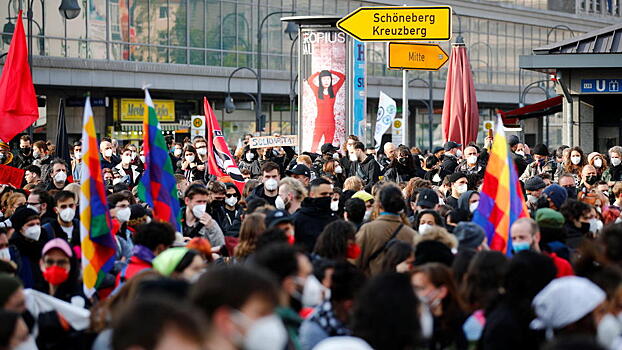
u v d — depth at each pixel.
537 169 46.53
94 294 22.59
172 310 8.87
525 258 16.17
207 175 48.69
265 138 55.38
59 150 46.25
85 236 22.42
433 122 182.25
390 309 12.73
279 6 147.50
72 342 18.73
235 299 10.73
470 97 62.81
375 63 165.12
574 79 58.75
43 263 21.31
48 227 25.84
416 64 47.41
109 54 124.75
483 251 17.25
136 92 131.00
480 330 16.34
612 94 59.47
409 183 35.69
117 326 8.95
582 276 18.86
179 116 137.50
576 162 45.22
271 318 10.81
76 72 119.44
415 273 16.98
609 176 43.62
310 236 26.02
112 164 51.59
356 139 47.03
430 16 46.00
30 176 42.38
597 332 14.73
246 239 21.91
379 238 24.20
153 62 129.62
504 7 188.88
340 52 58.91
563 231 22.34
